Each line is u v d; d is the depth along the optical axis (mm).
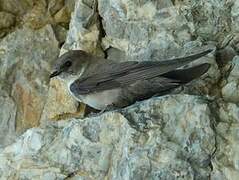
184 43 458
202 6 466
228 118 386
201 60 439
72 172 401
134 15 471
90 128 400
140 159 371
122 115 389
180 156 372
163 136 376
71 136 405
